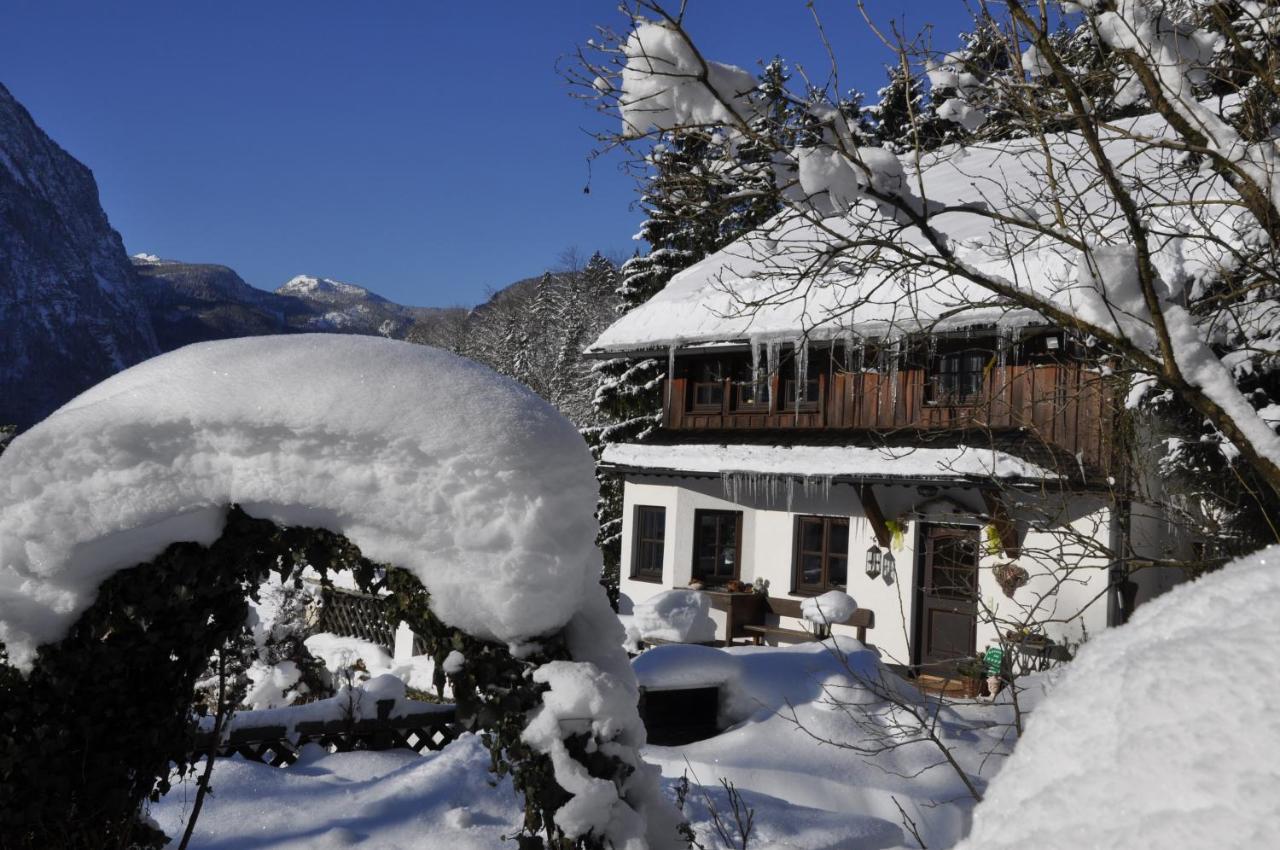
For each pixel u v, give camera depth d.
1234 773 0.89
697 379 16.64
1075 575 11.18
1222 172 4.69
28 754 2.92
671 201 5.12
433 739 6.56
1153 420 7.16
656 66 4.35
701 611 10.27
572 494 2.59
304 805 4.95
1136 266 4.36
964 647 12.45
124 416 2.68
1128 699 1.06
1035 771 1.11
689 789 5.64
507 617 2.58
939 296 10.52
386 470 2.58
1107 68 5.10
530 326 52.53
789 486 13.46
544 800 2.64
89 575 2.83
